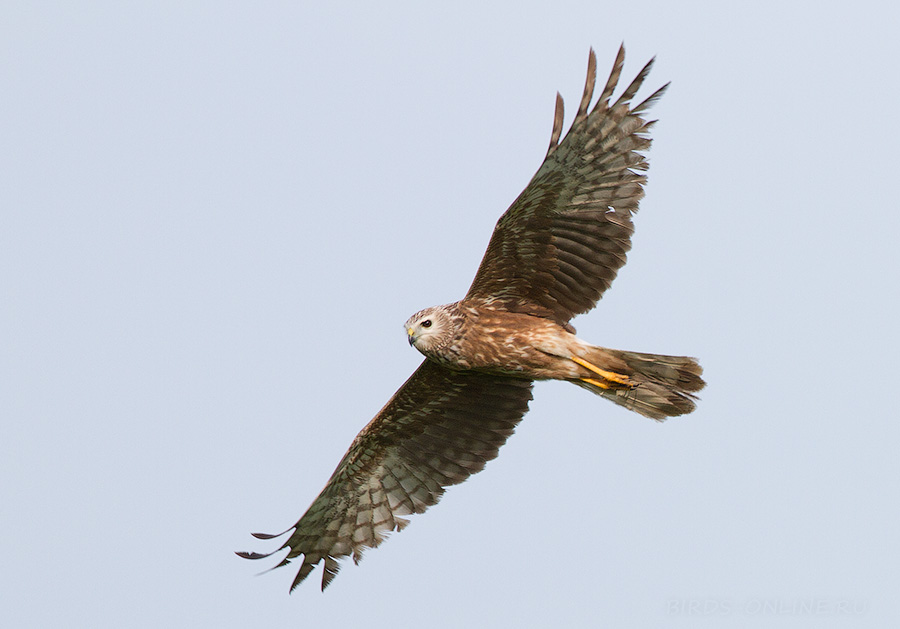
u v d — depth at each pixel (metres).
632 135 13.07
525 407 15.73
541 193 13.48
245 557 15.98
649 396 14.22
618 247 13.61
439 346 14.41
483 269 14.25
